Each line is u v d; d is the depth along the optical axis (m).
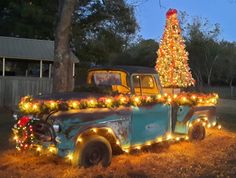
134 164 8.35
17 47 21.88
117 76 9.16
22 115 8.15
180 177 7.61
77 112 7.70
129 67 9.19
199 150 9.91
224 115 18.67
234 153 9.77
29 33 30.67
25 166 7.99
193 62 42.88
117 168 8.01
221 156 9.41
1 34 31.64
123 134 8.47
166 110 9.59
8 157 8.56
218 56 44.12
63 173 7.54
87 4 33.88
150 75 9.41
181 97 10.08
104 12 33.75
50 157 8.04
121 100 8.39
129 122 8.59
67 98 8.05
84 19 34.06
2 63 22.08
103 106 8.09
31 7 30.16
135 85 9.03
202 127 10.95
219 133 12.48
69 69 12.61
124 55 44.94
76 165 7.66
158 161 8.70
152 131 9.19
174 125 9.91
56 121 7.47
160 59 14.55
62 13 12.30
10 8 31.78
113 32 35.69
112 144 8.50
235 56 45.06
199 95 10.83
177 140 10.28
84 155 7.72
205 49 43.03
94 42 35.00
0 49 21.08
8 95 20.19
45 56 21.42
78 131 7.62
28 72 23.20
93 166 7.80
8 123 13.49
